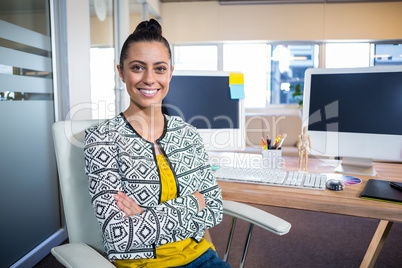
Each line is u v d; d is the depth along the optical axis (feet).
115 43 13.37
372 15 17.75
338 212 3.34
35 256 6.61
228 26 18.85
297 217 9.18
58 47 7.61
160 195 3.10
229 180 4.21
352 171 4.67
